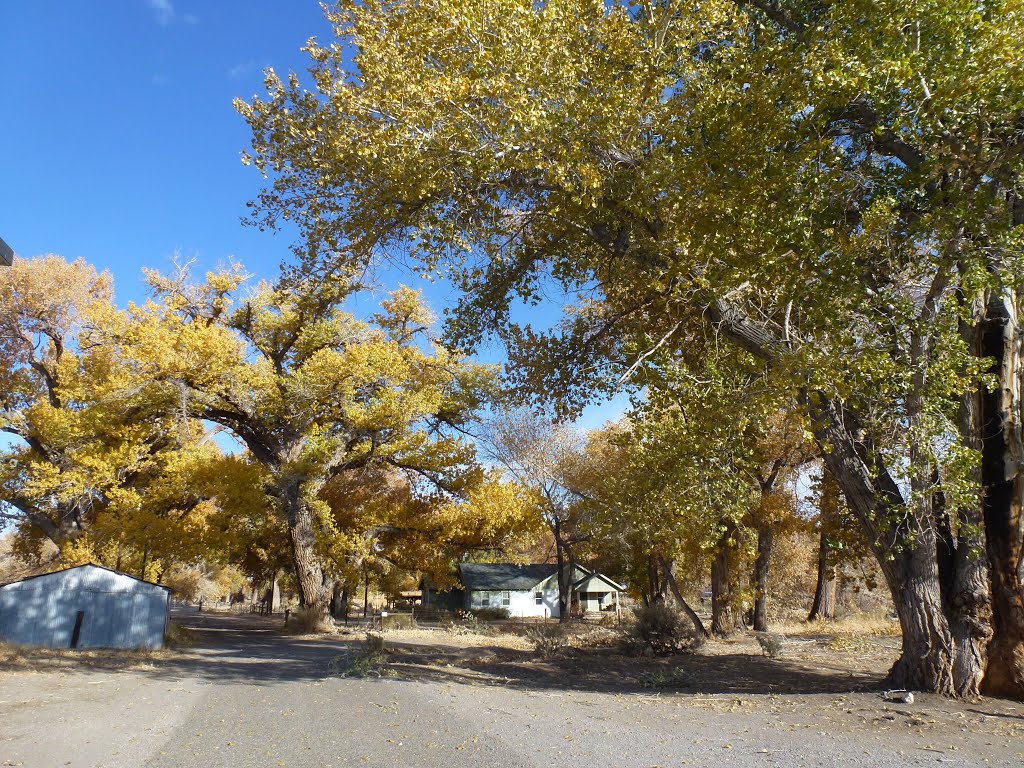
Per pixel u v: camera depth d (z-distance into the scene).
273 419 30.58
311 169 11.50
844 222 9.58
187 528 26.25
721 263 9.72
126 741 7.62
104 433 27.36
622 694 11.61
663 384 10.38
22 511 30.94
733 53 10.19
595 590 56.06
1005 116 7.89
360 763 6.41
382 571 36.41
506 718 8.90
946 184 9.15
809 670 14.70
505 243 13.05
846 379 8.57
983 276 7.94
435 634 30.61
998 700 9.54
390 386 30.31
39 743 7.51
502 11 9.25
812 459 21.09
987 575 10.15
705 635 23.66
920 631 10.13
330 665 16.11
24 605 20.56
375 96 10.03
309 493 29.86
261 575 47.72
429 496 34.03
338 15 10.38
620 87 10.42
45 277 30.75
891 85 8.26
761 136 8.88
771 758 6.52
